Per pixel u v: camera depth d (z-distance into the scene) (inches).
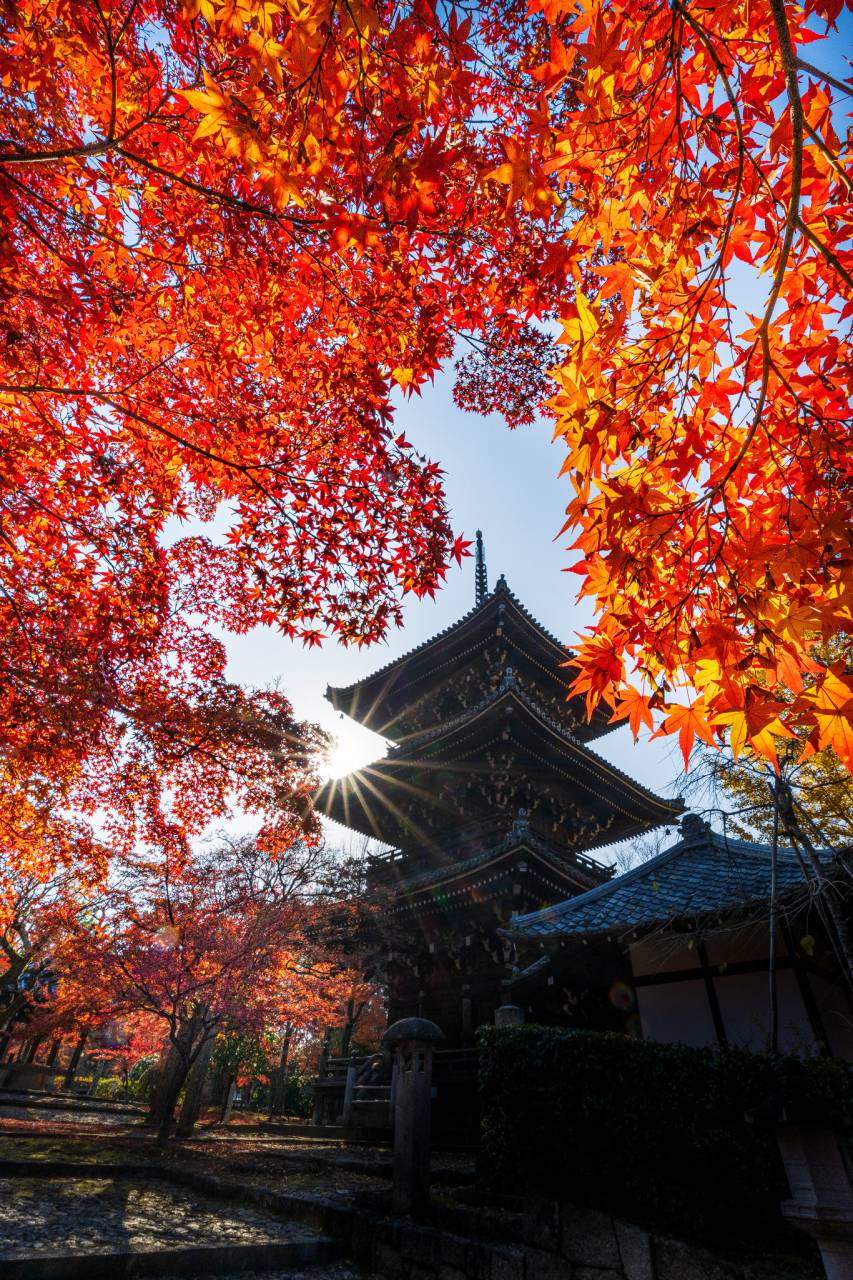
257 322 178.5
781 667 72.0
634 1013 317.4
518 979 359.3
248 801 312.0
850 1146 129.7
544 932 327.0
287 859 545.0
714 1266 180.4
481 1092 252.8
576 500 83.2
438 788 709.3
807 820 281.7
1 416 195.8
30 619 237.3
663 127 88.2
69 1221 215.5
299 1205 262.7
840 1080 167.2
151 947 454.0
